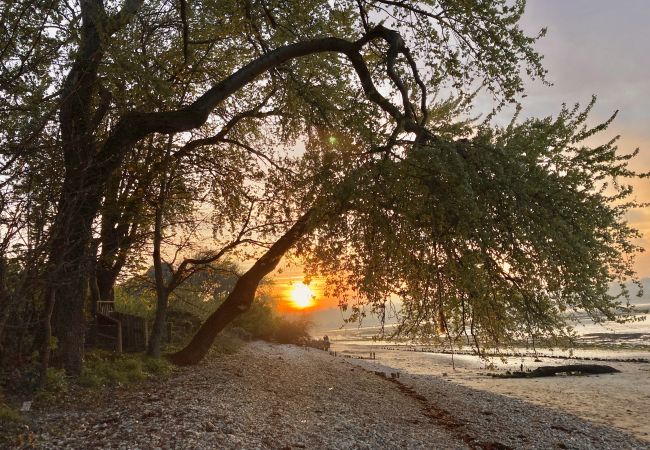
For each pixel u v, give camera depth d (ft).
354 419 34.35
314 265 29.66
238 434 25.82
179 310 71.20
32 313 30.78
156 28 44.37
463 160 26.63
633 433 43.86
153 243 46.83
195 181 48.65
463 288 28.09
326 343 134.72
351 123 32.22
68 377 32.68
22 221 23.75
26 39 27.32
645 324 263.49
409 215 27.99
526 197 26.22
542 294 28.96
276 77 46.70
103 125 40.78
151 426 24.90
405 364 113.50
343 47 38.83
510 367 107.76
